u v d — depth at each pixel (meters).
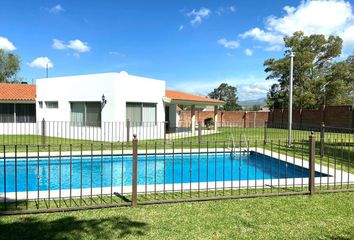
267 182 7.55
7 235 4.25
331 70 36.47
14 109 20.83
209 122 28.98
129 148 13.17
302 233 4.46
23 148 12.77
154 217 5.02
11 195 6.22
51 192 6.43
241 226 4.70
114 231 4.45
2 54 47.75
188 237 4.30
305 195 6.30
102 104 16.84
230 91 73.00
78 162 11.52
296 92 35.31
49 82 19.11
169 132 22.17
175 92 25.03
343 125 24.77
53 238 4.18
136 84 17.47
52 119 19.17
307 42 35.91
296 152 12.59
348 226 4.72
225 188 6.95
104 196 6.23
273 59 37.25
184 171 10.95
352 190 6.57
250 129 26.47
